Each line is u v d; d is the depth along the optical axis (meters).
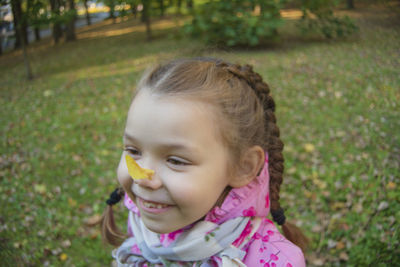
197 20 8.04
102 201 3.42
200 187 0.76
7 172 4.12
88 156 4.34
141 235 1.07
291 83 5.59
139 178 0.72
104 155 4.34
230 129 0.81
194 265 0.93
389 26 6.10
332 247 2.54
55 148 4.63
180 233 0.94
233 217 0.92
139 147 0.78
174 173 0.75
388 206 2.74
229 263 0.88
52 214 3.27
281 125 4.46
